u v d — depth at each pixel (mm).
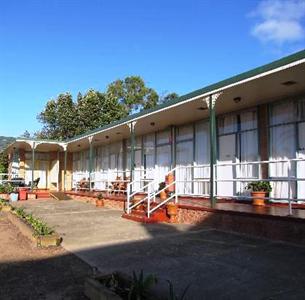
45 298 6113
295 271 7012
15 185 29422
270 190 13031
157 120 17969
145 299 5449
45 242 9844
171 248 9297
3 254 9109
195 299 5895
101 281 6156
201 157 17453
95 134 22984
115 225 13273
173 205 13500
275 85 11906
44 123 41188
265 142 14125
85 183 27391
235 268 7375
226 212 11203
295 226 9078
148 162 21641
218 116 16406
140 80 55312
